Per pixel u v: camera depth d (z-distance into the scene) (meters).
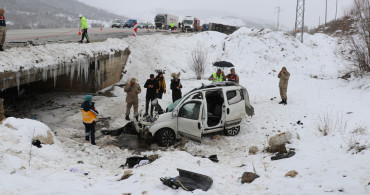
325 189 5.06
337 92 13.80
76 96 15.77
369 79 13.89
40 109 13.00
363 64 15.08
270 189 5.32
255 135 9.70
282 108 12.49
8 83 9.62
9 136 6.98
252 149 8.03
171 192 5.21
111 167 7.15
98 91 17.02
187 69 23.11
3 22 9.88
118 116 12.32
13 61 10.05
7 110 12.55
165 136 8.99
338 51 25.31
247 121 11.13
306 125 9.93
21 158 6.03
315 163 6.29
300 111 11.74
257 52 24.30
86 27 15.84
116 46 19.36
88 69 16.44
